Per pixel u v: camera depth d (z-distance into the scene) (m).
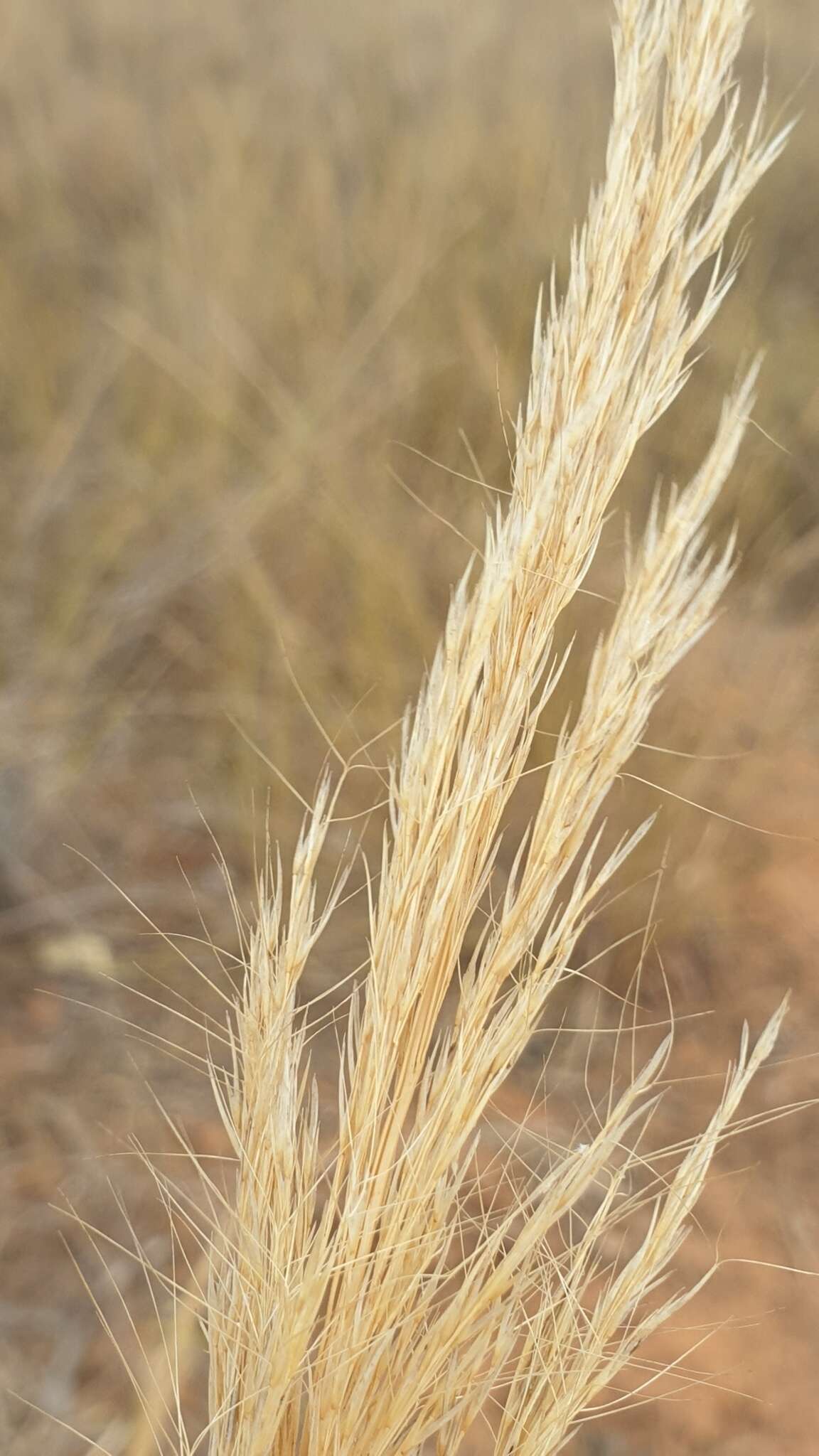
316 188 1.56
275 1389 0.38
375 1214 0.38
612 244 0.35
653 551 0.36
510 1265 0.38
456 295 1.34
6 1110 0.79
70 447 1.23
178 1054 0.84
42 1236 0.73
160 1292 0.70
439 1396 0.39
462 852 0.37
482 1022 0.37
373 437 1.15
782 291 1.69
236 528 1.09
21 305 1.53
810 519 1.27
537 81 1.95
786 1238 0.77
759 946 0.96
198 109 1.98
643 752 0.91
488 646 0.36
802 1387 0.69
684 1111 0.83
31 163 1.97
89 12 2.97
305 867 0.37
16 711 1.03
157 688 1.10
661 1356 0.69
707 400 1.25
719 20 0.35
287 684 0.98
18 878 0.94
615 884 0.91
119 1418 0.64
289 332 1.38
